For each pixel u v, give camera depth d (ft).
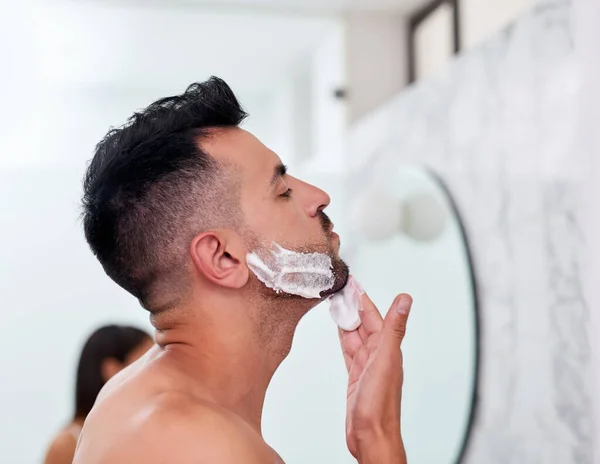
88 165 2.44
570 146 3.76
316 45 9.25
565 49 3.80
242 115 2.28
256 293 2.18
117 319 8.09
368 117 6.89
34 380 7.90
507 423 4.42
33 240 8.10
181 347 2.16
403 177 5.87
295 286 2.20
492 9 5.50
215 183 2.12
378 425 2.08
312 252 2.24
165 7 7.98
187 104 2.20
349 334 2.42
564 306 3.84
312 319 7.66
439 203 5.28
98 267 8.13
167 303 2.17
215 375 2.15
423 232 5.52
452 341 5.09
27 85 9.92
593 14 3.55
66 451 4.65
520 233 4.27
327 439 7.48
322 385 7.57
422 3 7.22
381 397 2.10
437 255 5.32
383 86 7.56
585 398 3.66
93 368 4.77
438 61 6.77
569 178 3.77
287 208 2.23
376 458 2.06
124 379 2.28
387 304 6.23
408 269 5.83
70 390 7.93
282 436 7.50
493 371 4.60
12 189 8.13
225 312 2.15
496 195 4.55
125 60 9.70
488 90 4.64
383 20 7.59
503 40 4.45
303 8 7.78
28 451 7.78
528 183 4.17
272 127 11.43
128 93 10.85
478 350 4.74
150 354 2.38
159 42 9.09
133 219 2.12
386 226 5.95
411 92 5.89
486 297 4.69
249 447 1.82
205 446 1.77
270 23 8.41
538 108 4.06
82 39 8.93
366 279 6.72
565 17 3.80
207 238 2.10
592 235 3.58
